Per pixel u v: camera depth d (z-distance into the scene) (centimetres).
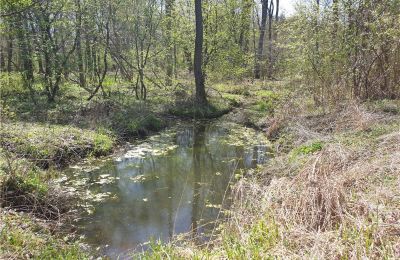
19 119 1263
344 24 1276
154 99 1856
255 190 649
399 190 505
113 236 664
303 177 609
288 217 516
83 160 1062
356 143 787
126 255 599
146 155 1163
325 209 506
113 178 953
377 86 1209
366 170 596
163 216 746
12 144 958
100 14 1694
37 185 735
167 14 1920
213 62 2048
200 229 685
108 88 1897
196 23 1802
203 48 2020
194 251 487
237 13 2080
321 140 898
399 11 1164
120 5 1714
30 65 1731
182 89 2006
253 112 1717
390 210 456
